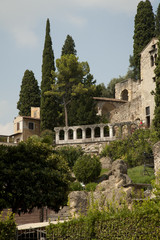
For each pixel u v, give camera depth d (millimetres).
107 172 35125
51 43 59250
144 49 50156
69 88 55031
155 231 11406
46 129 52688
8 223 13547
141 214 11812
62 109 55406
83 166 33125
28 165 24750
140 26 55156
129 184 21203
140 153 35312
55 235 13508
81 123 50281
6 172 23484
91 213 13227
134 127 47375
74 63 54219
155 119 38531
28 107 67625
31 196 23562
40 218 26188
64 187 25703
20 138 55250
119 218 12281
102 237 12414
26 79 69188
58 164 26859
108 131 50000
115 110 54094
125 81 62219
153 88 47500
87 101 51844
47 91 53312
